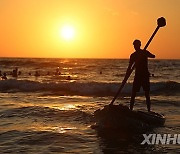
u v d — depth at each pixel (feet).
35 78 104.73
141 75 29.99
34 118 32.60
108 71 152.25
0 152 21.21
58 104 43.37
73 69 170.09
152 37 29.78
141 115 28.89
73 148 22.36
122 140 24.72
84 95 59.00
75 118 32.55
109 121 28.71
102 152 21.65
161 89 68.85
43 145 22.99
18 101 46.60
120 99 50.49
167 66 222.48
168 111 38.04
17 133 26.30
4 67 185.16
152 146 23.38
